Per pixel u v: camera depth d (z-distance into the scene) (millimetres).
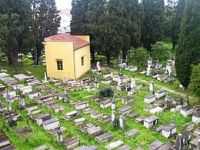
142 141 22172
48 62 37344
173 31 51500
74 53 35938
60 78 37188
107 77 36500
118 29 41062
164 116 26328
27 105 27375
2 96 30016
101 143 21891
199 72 26859
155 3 46812
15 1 36281
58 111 26797
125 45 42406
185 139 21594
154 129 24047
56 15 42844
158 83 35312
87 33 41625
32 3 40688
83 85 33688
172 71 38719
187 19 30078
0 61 43656
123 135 23000
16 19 35750
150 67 39375
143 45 48656
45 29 41969
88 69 40219
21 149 20922
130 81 34500
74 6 42500
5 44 36312
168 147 21141
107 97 30203
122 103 28891
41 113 26125
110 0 40531
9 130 23266
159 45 43250
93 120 25453
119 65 41812
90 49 42406
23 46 38219
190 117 26344
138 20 44188
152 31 47562
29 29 37938
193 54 30016
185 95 31297
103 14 40312
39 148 20656
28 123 24531
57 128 23500
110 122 24953
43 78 36531
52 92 31375
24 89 30766
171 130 23125
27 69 40094
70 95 30828
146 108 27469
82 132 23250
